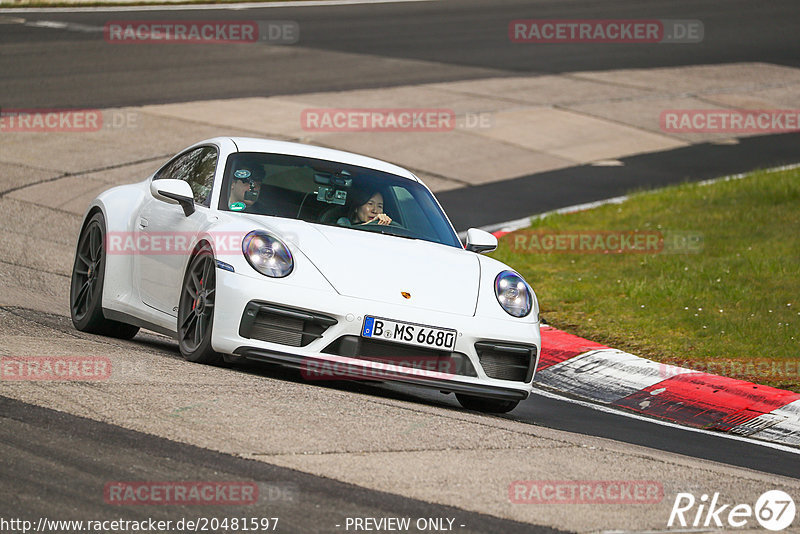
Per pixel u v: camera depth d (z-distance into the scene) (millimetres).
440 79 85125
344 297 21797
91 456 15711
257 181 25359
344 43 99250
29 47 85938
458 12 122625
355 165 27219
